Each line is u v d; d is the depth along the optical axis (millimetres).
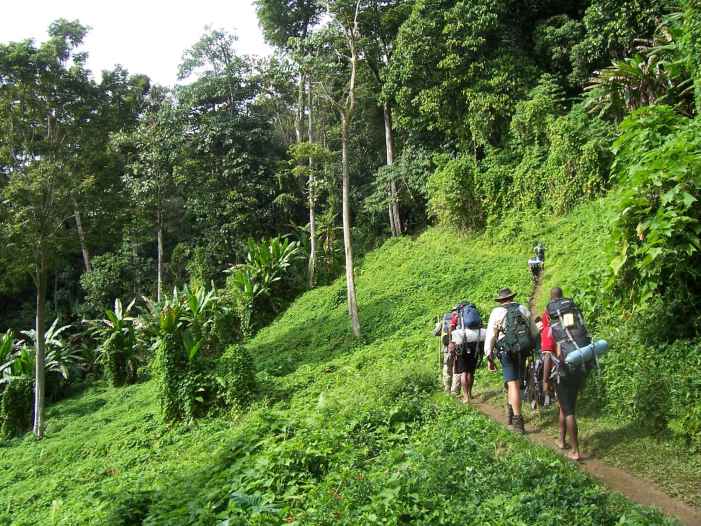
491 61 20688
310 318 20969
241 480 6426
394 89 23422
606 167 16266
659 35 14672
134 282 30391
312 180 25359
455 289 17219
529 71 20266
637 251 7207
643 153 7695
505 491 4887
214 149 27484
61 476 12422
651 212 7324
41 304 18000
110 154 19141
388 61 25734
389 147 26219
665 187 7160
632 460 5715
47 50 17250
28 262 17453
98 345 26172
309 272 25094
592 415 7027
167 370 14758
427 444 6375
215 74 27828
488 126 20562
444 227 22734
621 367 7172
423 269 20203
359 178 29375
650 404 6266
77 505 9195
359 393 9320
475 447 5977
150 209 26734
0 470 14883
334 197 26062
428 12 21484
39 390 18000
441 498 4926
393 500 4883
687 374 6426
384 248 24953
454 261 19719
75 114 18109
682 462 5520
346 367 13641
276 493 5949
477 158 22734
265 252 24359
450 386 8977
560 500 4625
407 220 26453
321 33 17438
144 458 12102
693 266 7047
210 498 6066
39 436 17750
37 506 10719
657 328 7266
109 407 20078
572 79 19547
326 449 6629
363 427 7348
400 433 7184
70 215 18109
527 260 16531
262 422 8398
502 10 20406
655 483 5238
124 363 23234
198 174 27031
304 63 17375
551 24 21062
